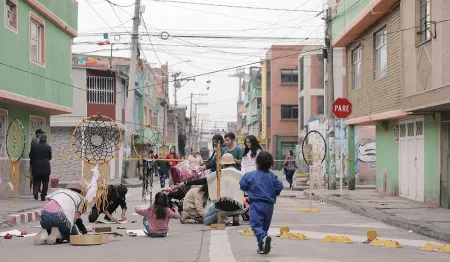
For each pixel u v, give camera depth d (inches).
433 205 661.9
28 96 769.6
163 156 753.0
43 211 378.3
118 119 1455.5
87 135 608.4
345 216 601.0
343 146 1222.3
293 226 491.8
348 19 887.1
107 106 1423.5
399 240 421.1
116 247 362.9
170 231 454.3
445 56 543.2
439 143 641.6
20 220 533.0
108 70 1411.2
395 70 728.3
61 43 920.3
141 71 1939.0
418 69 609.3
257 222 331.3
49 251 347.9
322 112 1996.8
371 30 832.3
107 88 1429.6
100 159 534.6
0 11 685.9
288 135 2340.1
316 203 783.1
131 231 443.2
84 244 371.6
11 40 717.3
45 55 842.2
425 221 505.7
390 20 745.0
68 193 386.9
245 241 387.5
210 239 398.6
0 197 723.4
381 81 786.2
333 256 329.7
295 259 312.3
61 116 1371.8
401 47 657.6
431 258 337.7
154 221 415.2
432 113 649.6
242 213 487.2
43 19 832.9
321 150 952.9
